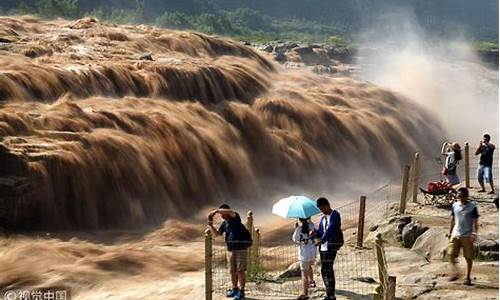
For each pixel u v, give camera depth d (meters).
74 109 25.25
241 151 29.23
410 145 38.28
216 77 34.03
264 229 22.66
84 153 22.66
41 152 21.67
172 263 18.08
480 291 13.71
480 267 15.37
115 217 22.59
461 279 14.58
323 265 12.84
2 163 20.69
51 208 21.25
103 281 16.59
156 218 23.47
